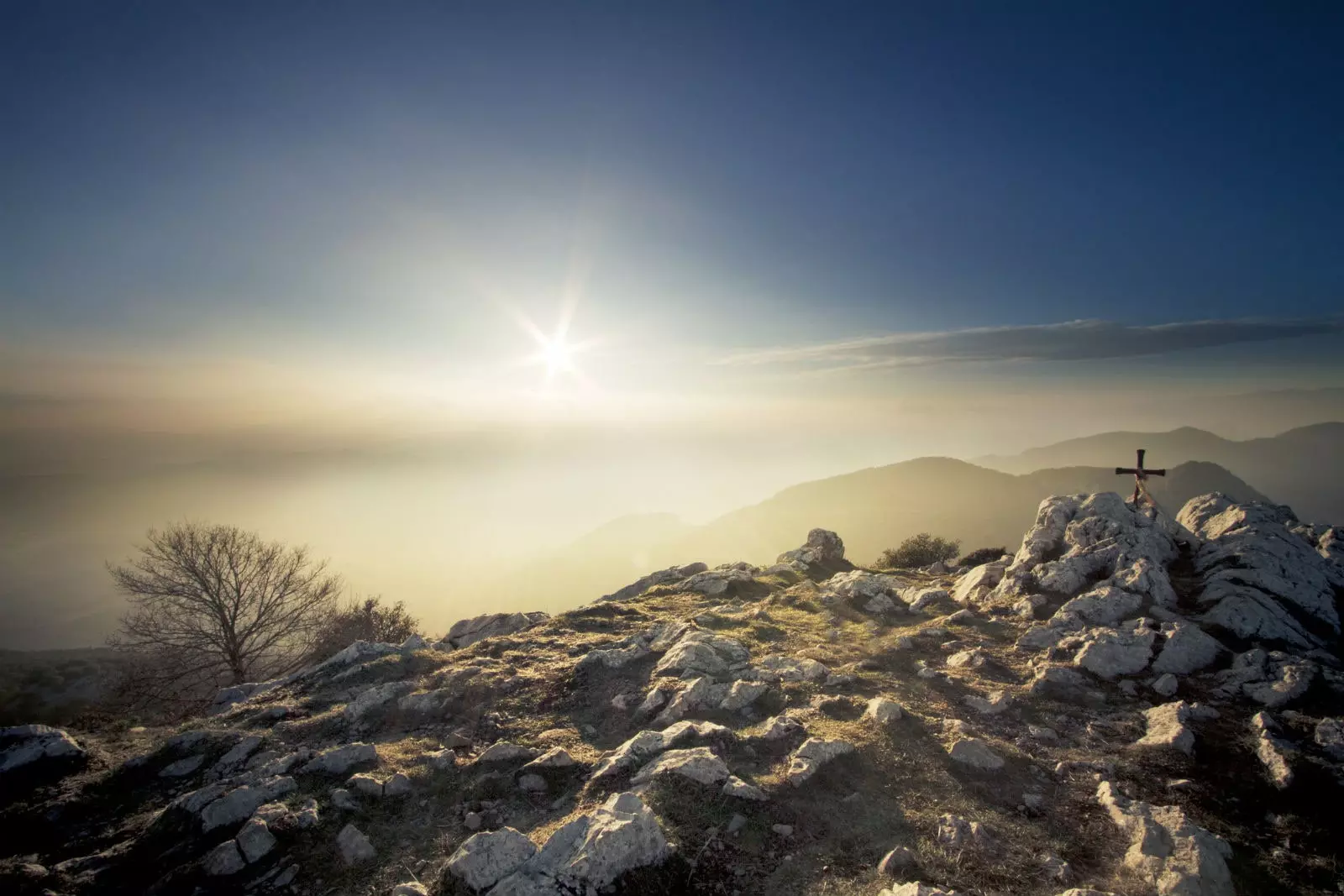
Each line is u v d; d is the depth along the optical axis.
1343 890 10.39
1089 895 9.53
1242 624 20.59
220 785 15.02
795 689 19.03
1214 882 10.21
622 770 14.50
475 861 10.97
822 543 41.16
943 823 12.04
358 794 14.43
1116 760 14.55
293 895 11.36
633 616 29.16
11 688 69.00
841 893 10.32
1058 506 30.25
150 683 34.97
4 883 11.93
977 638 23.17
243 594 37.66
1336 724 14.82
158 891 11.68
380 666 23.34
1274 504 29.78
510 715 18.86
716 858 11.27
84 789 16.08
